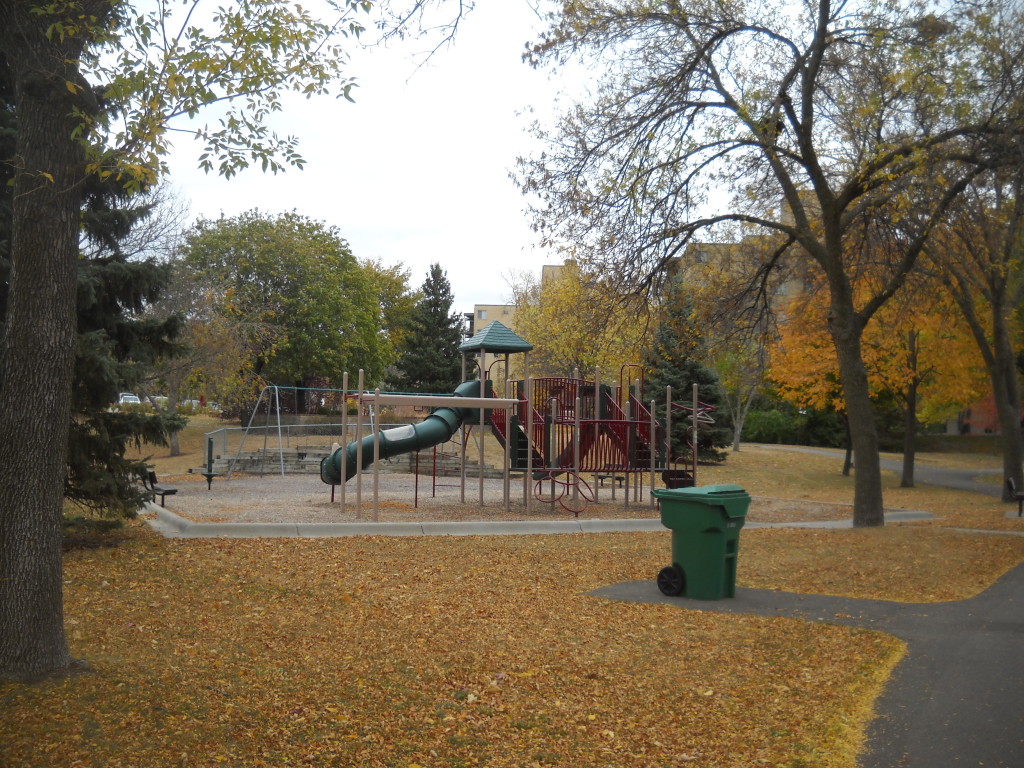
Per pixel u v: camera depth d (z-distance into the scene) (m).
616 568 12.13
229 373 34.75
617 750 5.52
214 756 4.98
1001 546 14.52
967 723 5.91
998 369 25.44
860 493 17.72
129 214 13.45
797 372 31.23
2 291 11.70
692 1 17.05
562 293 35.62
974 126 15.96
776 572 12.06
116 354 13.63
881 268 20.50
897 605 9.97
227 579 10.25
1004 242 22.58
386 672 6.79
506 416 19.27
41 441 5.85
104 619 7.95
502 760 5.29
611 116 17.08
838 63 17.45
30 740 4.88
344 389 17.27
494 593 10.21
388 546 13.48
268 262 45.19
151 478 13.88
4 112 11.77
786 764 5.28
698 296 19.91
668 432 20.70
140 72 6.30
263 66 6.78
